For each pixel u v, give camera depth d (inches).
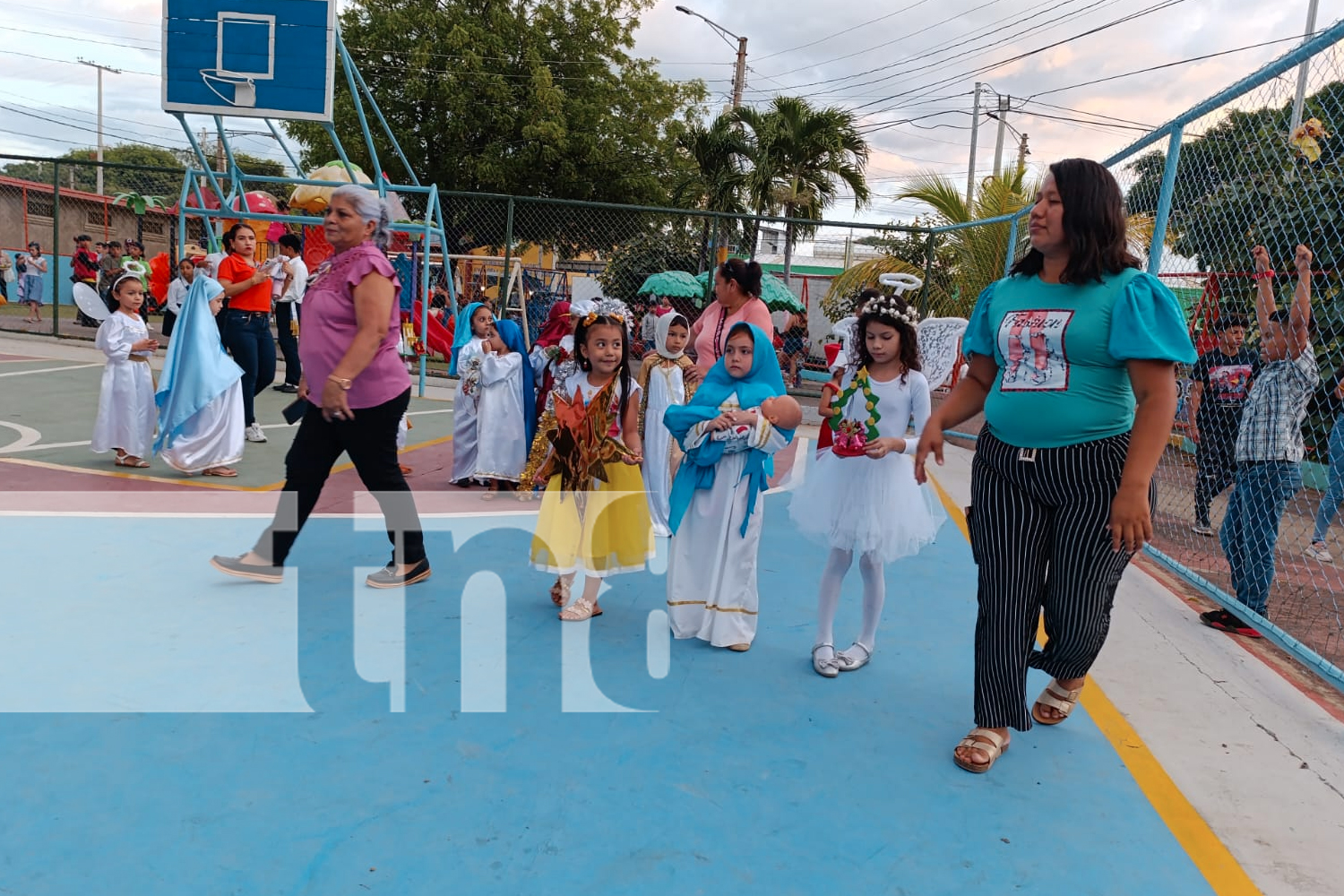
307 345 169.0
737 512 152.4
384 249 173.0
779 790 110.3
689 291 488.1
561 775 110.5
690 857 95.9
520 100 884.0
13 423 312.0
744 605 153.9
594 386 162.4
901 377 145.8
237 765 108.4
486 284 659.4
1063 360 111.6
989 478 120.0
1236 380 253.0
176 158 1519.4
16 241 968.9
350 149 845.2
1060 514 115.7
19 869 88.1
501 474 250.8
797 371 561.9
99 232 1040.2
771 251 585.0
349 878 89.4
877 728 128.6
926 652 158.7
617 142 920.3
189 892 86.2
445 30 858.8
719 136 797.2
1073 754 124.3
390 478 173.2
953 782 114.9
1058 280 113.6
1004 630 117.9
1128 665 157.0
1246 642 173.9
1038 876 96.4
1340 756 127.0
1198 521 266.2
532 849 95.7
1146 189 255.0
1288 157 213.2
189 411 243.8
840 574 148.9
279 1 383.6
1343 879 98.6
